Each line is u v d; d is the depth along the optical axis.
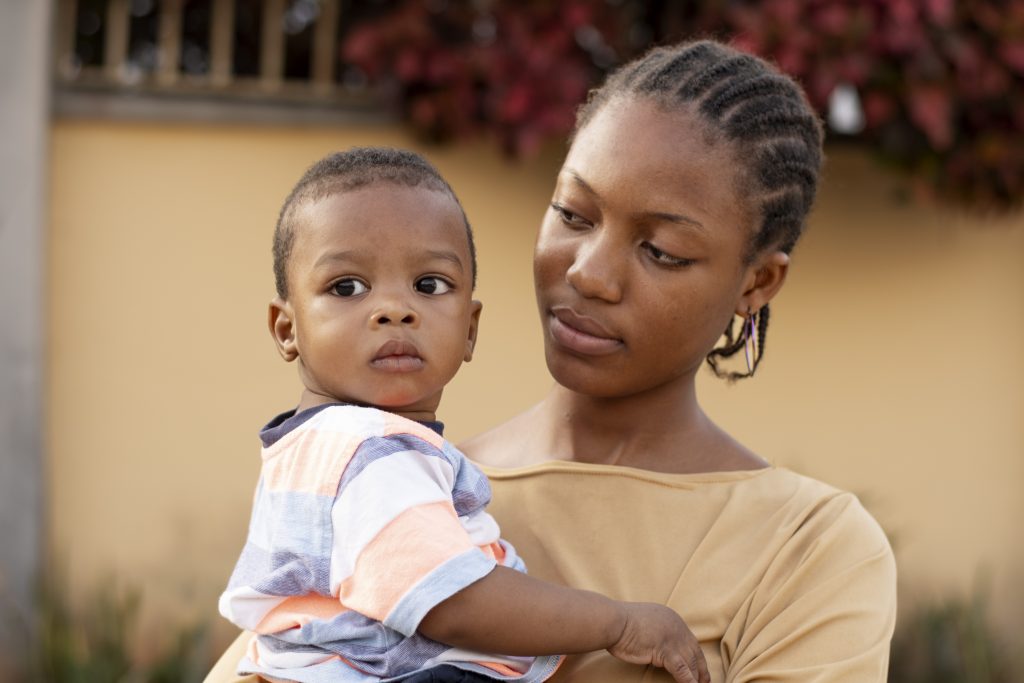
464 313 1.72
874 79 4.25
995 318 4.84
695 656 1.65
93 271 4.62
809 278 4.76
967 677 4.62
